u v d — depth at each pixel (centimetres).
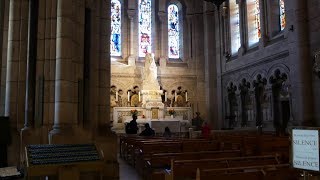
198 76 3275
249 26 2761
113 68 3039
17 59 920
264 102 2520
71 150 627
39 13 866
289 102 2161
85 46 1018
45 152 609
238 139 1433
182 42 3344
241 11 2845
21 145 812
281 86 2320
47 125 829
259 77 2555
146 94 2878
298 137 440
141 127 2622
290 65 2105
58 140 771
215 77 3206
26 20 933
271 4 2461
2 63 999
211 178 544
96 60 1059
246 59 2703
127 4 3212
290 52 2105
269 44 2425
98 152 639
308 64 1923
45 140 820
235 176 561
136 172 1165
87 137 898
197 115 2922
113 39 3159
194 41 3325
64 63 830
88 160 618
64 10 844
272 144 1234
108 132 1033
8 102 908
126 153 1536
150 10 3312
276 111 2369
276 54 2306
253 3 2780
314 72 1820
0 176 631
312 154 423
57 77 826
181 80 3241
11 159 873
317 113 1852
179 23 3384
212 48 3238
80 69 936
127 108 2834
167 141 1263
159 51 3266
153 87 2906
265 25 2497
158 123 2642
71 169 600
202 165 688
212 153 917
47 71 846
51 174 589
